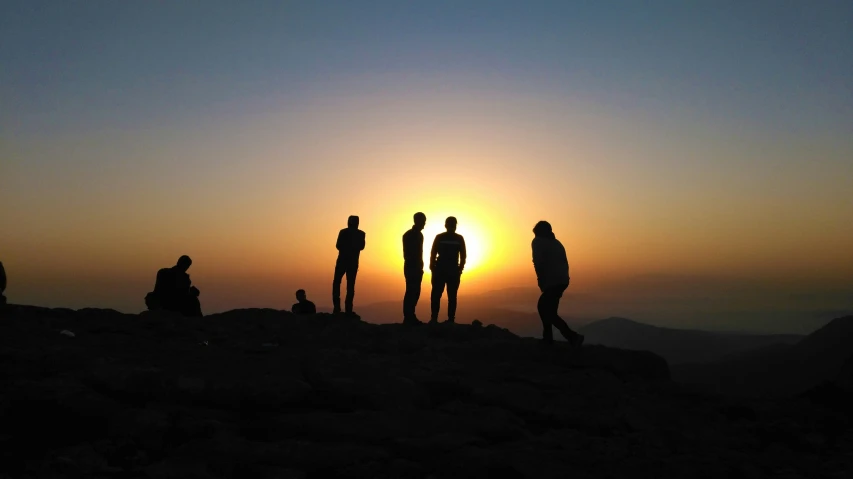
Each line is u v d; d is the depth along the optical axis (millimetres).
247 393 7512
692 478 6051
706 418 8312
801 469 6523
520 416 8055
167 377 7562
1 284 13344
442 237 14383
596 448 6809
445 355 10852
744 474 6184
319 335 12453
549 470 5922
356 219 15383
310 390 7777
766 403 9211
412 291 14734
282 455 5988
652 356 10922
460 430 6984
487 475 5844
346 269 15234
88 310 14266
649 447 7039
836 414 8727
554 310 10797
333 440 6586
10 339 9555
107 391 7344
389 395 7754
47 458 5773
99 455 5875
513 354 10867
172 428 6488
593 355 10719
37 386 6770
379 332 12953
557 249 10852
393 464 5953
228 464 5801
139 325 12531
